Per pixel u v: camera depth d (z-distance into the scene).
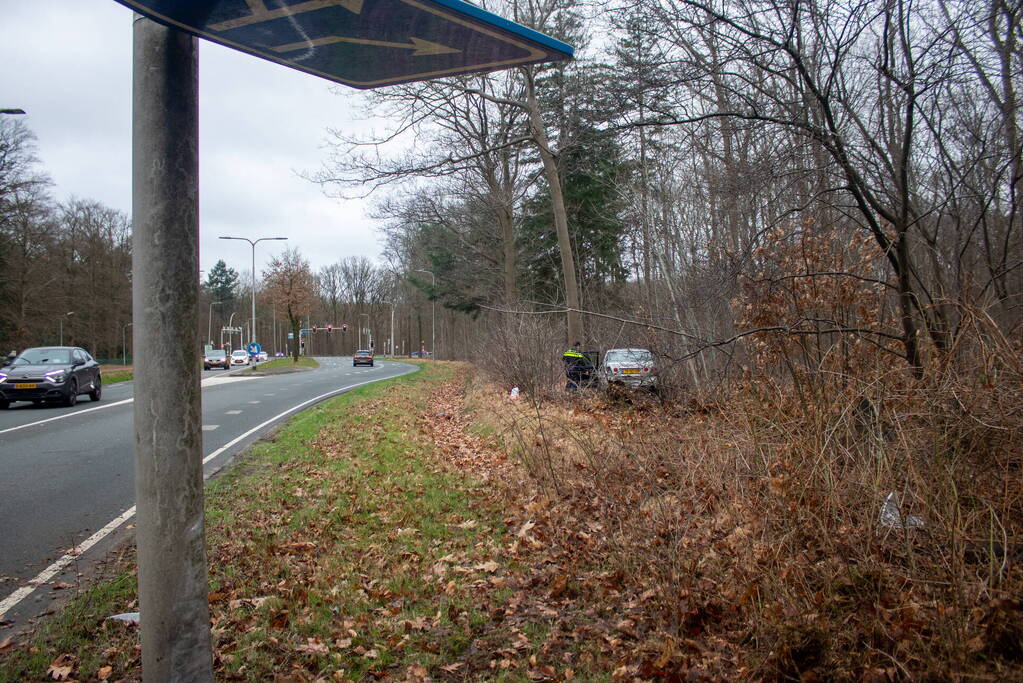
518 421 10.03
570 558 5.21
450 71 3.17
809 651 3.31
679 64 7.79
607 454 6.59
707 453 5.61
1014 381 4.60
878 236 6.92
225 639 3.97
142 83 2.42
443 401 20.73
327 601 4.55
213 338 110.12
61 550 5.61
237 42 2.71
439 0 2.37
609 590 4.55
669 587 4.09
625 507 5.16
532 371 14.30
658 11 7.49
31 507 7.00
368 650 3.90
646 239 14.93
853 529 3.94
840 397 4.88
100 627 4.05
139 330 2.40
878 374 5.17
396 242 27.69
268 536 5.88
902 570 3.66
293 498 7.21
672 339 11.45
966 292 5.59
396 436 11.84
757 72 7.81
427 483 8.09
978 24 6.52
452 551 5.67
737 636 3.69
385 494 7.54
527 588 4.78
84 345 62.75
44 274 45.84
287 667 3.67
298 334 65.38
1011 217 6.98
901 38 6.68
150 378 2.38
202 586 2.49
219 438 11.76
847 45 6.79
